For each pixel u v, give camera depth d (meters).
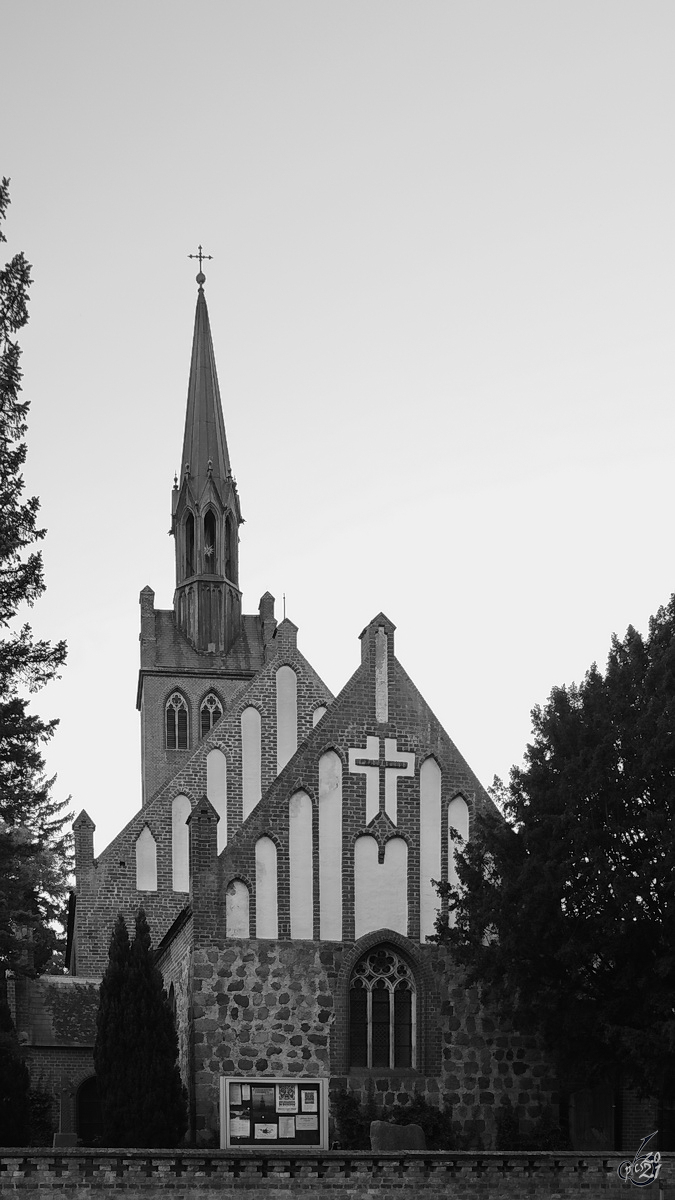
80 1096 54.34
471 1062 46.09
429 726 49.00
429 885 47.53
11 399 46.03
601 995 40.88
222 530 86.31
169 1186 31.62
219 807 65.44
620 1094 46.38
